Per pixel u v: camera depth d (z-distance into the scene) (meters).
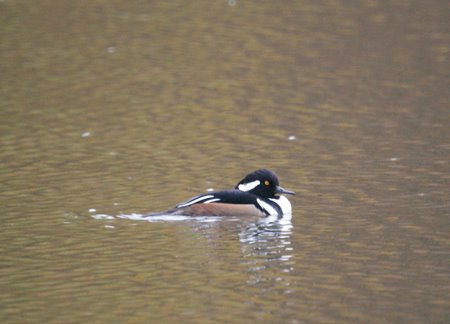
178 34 31.36
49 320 11.61
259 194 16.55
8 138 21.75
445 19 33.16
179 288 12.66
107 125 22.95
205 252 14.29
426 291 12.44
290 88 26.30
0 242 14.78
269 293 12.45
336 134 22.00
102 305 12.09
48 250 14.37
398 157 19.92
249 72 27.75
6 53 29.17
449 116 23.34
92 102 24.94
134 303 12.14
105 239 14.94
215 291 12.55
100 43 30.33
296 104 24.80
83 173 19.06
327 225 15.64
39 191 17.80
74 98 25.23
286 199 16.64
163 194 17.62
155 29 31.89
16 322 11.55
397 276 13.05
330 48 30.00
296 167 19.41
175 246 14.55
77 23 32.47
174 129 22.66
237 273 13.26
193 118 23.61
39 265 13.69
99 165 19.66
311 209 16.61
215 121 23.36
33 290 12.66
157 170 19.30
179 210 16.27
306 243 14.70
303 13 33.81
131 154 20.53
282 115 23.81
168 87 26.38
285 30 31.73
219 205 16.27
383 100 24.98
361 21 32.88
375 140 21.41
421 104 24.53
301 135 22.00
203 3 35.00
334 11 34.12
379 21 32.94
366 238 14.85
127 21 32.78
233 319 11.56
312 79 27.06
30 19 32.75
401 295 12.30
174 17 33.31
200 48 29.95
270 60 28.81
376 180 18.30
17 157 20.23
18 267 13.60
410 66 28.16
